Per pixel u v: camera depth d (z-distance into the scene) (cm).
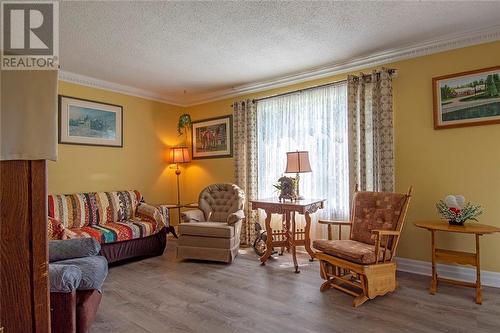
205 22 280
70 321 194
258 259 399
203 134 552
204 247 384
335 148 394
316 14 269
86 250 241
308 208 346
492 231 253
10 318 150
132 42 320
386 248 276
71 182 424
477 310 245
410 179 343
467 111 310
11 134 150
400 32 307
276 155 452
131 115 500
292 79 437
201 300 271
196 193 561
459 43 313
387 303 260
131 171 497
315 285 305
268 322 230
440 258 279
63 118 416
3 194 149
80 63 382
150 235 414
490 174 299
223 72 424
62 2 239
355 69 385
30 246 153
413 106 343
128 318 238
